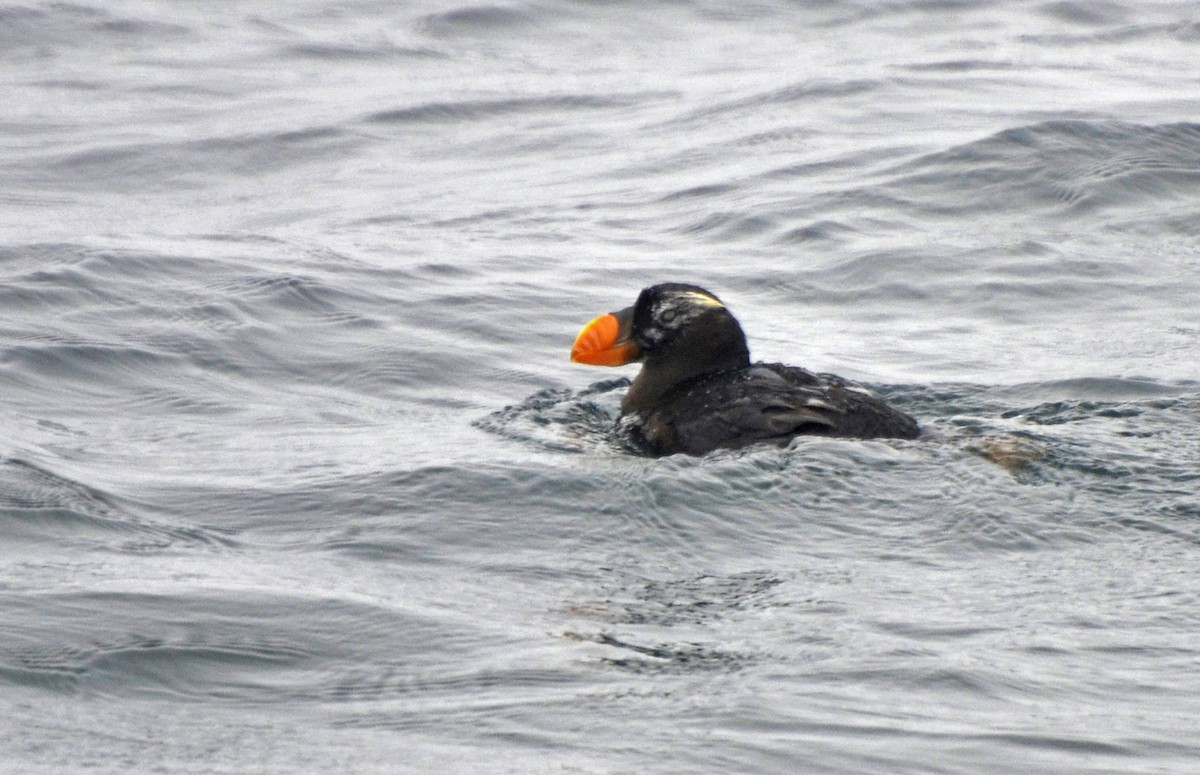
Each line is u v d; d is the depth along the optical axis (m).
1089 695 9.22
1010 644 9.93
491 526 12.27
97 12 40.72
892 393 16.95
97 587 10.67
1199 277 21.48
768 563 11.49
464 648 9.88
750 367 15.05
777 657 9.73
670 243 23.62
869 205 24.70
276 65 36.75
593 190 26.77
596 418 15.77
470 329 19.61
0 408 15.89
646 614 10.49
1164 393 16.95
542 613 10.52
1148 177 25.16
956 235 23.27
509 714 8.93
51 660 9.49
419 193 27.02
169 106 33.19
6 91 34.25
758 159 27.84
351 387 17.48
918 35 38.31
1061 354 18.56
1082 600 10.68
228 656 9.69
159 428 15.56
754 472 12.82
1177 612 10.46
